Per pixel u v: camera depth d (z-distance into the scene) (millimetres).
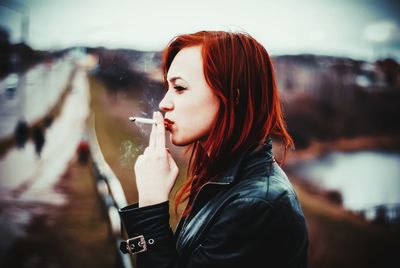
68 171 14727
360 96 36969
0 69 32125
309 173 26797
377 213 20047
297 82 33469
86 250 6898
